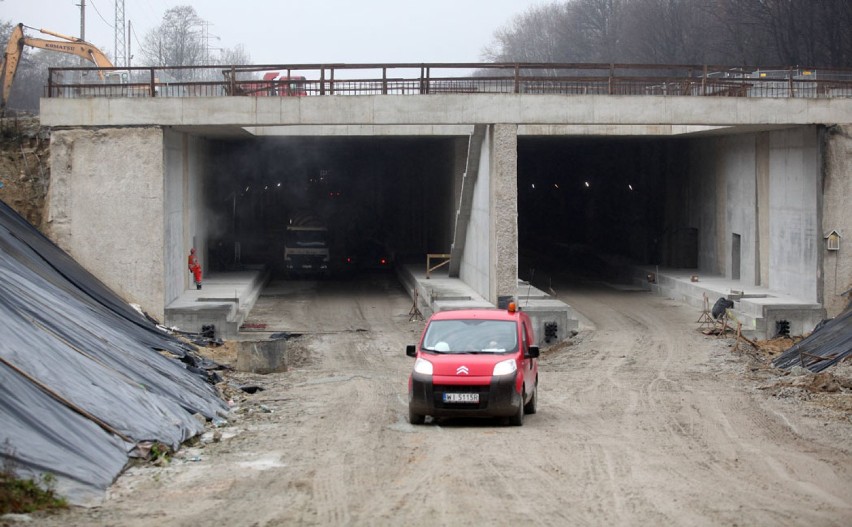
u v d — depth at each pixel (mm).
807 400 17578
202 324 29422
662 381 20938
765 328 30609
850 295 31219
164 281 29844
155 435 12734
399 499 9945
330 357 25859
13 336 13547
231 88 30266
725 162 38625
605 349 27078
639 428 14594
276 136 36906
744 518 9133
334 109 30094
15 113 38750
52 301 18391
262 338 29422
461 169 38469
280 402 17719
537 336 29609
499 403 14508
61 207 29672
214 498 10039
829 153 31203
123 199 29656
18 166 32031
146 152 29641
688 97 30844
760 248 35906
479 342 15375
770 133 34875
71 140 29531
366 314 35156
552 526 8852
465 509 9492
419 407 14672
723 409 16562
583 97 30625
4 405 11055
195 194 37031
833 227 31281
